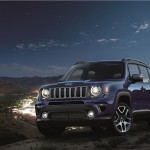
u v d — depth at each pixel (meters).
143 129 10.01
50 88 8.12
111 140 7.24
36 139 8.31
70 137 8.49
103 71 9.00
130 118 8.55
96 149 6.52
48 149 6.57
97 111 7.69
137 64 9.59
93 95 7.77
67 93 7.93
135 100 8.85
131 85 8.78
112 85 8.10
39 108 8.16
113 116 7.93
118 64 9.05
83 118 7.68
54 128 8.62
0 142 8.12
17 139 8.52
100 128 10.05
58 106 7.86
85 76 9.11
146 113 9.37
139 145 6.74
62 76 9.49
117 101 8.05
